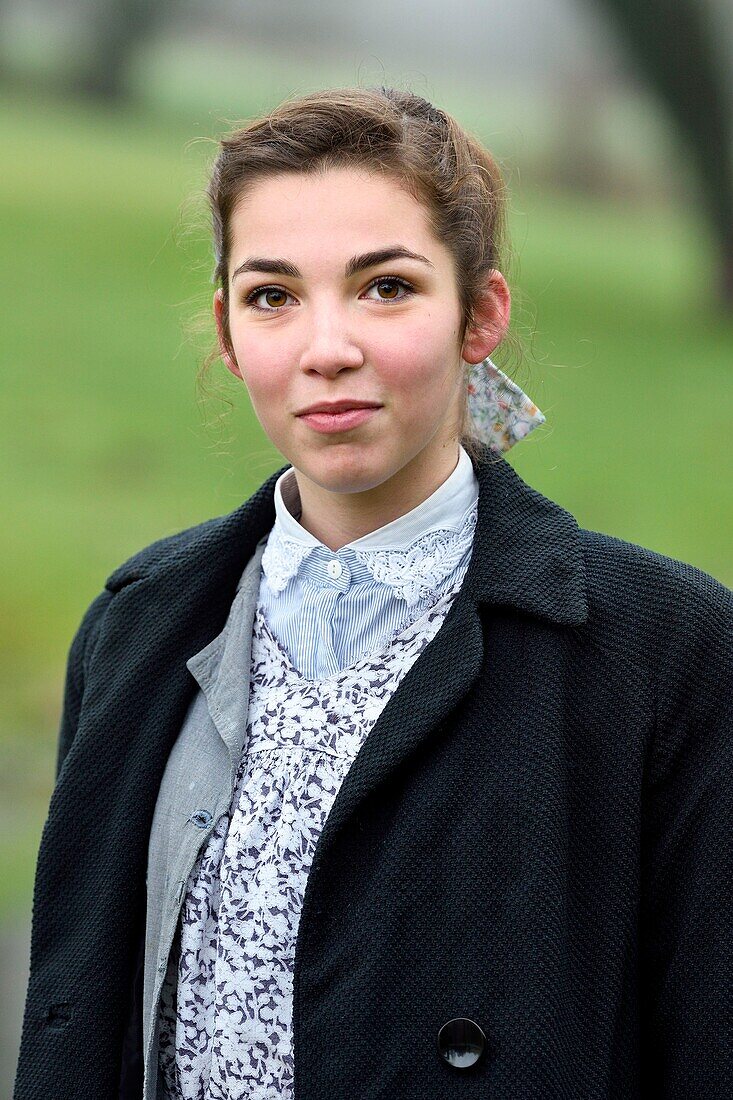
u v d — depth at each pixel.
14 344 23.28
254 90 46.34
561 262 31.41
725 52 29.67
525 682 3.17
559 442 20.33
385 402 3.07
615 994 3.09
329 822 3.11
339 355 3.02
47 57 44.16
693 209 30.42
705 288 29.09
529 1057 2.98
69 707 3.99
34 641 13.95
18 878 8.46
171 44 47.38
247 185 3.16
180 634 3.58
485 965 3.03
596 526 17.50
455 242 3.19
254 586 3.50
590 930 3.10
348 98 3.20
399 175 3.11
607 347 24.97
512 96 44.97
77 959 3.48
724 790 3.14
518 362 3.76
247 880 3.21
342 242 3.06
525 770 3.10
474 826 3.08
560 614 3.19
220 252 3.40
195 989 3.27
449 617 3.24
